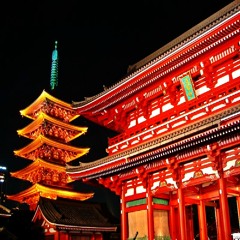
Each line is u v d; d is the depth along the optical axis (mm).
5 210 33344
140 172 21016
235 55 18953
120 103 25203
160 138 18891
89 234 31859
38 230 27766
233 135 16594
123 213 22344
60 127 53375
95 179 24703
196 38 18562
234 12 16516
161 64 20781
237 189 19984
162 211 21656
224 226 16391
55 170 51344
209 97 20094
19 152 53875
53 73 60594
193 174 18734
